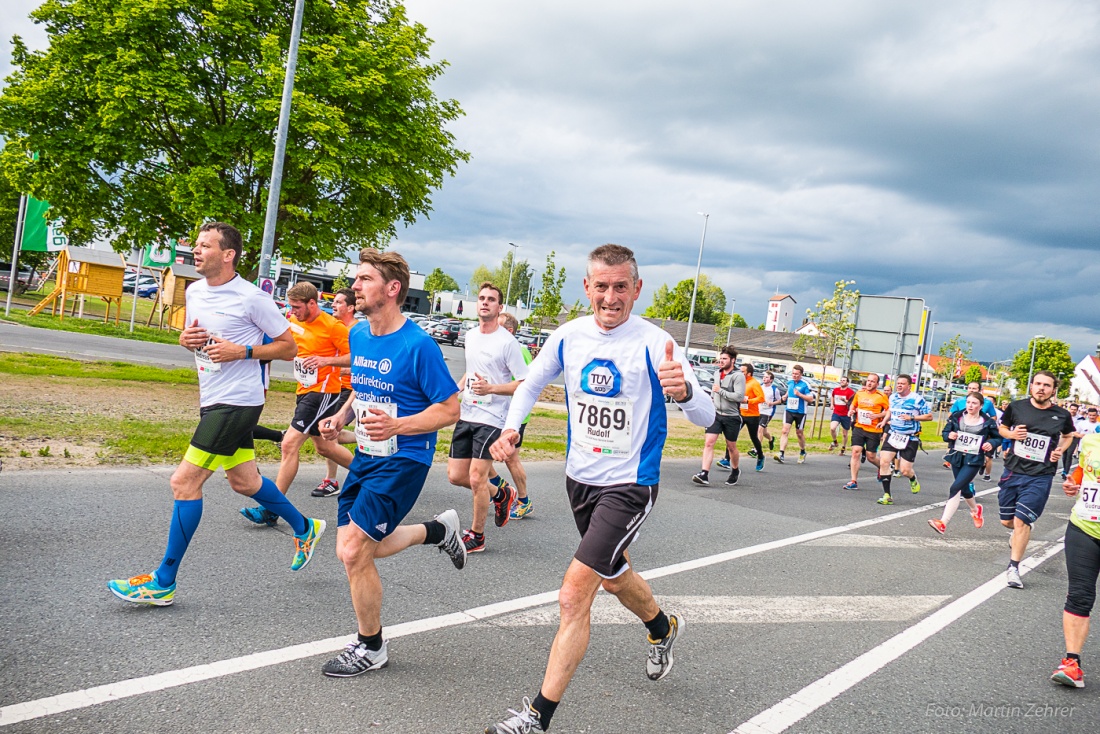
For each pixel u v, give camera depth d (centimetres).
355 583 343
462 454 605
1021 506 673
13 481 616
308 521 470
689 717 341
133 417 960
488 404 598
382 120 1538
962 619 543
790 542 751
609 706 344
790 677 401
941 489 1362
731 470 1243
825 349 2942
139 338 2297
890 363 2252
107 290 2686
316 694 323
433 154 1616
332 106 1441
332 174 1403
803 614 516
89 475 663
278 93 1407
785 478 1297
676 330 8662
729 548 697
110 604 396
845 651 450
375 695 328
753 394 1361
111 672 321
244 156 1523
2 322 2058
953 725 360
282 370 2034
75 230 1598
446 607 454
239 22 1423
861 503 1085
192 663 338
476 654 386
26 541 479
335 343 625
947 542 845
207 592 429
